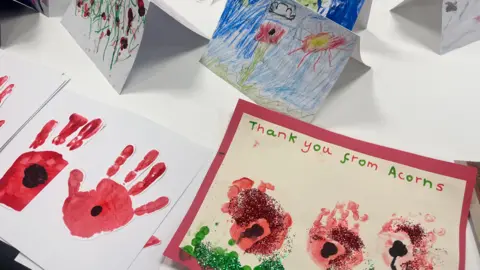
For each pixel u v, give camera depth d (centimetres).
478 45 68
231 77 62
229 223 48
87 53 65
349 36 53
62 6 71
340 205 50
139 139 55
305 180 52
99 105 58
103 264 45
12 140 55
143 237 47
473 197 50
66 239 47
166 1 72
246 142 55
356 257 46
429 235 48
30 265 45
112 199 50
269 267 45
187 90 61
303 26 55
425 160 53
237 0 61
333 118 59
